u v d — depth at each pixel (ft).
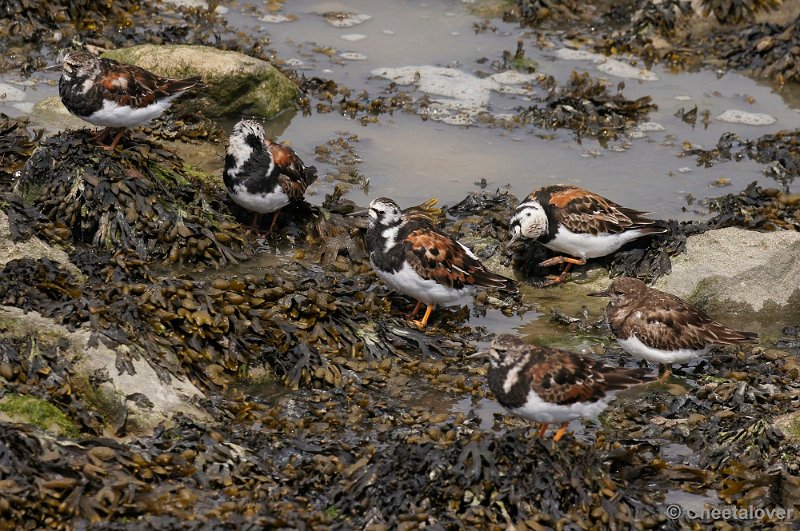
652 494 35.50
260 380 39.86
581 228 49.73
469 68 72.90
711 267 49.80
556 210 49.90
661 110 69.15
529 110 67.00
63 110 59.11
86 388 35.47
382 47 75.05
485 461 32.48
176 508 31.22
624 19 81.76
